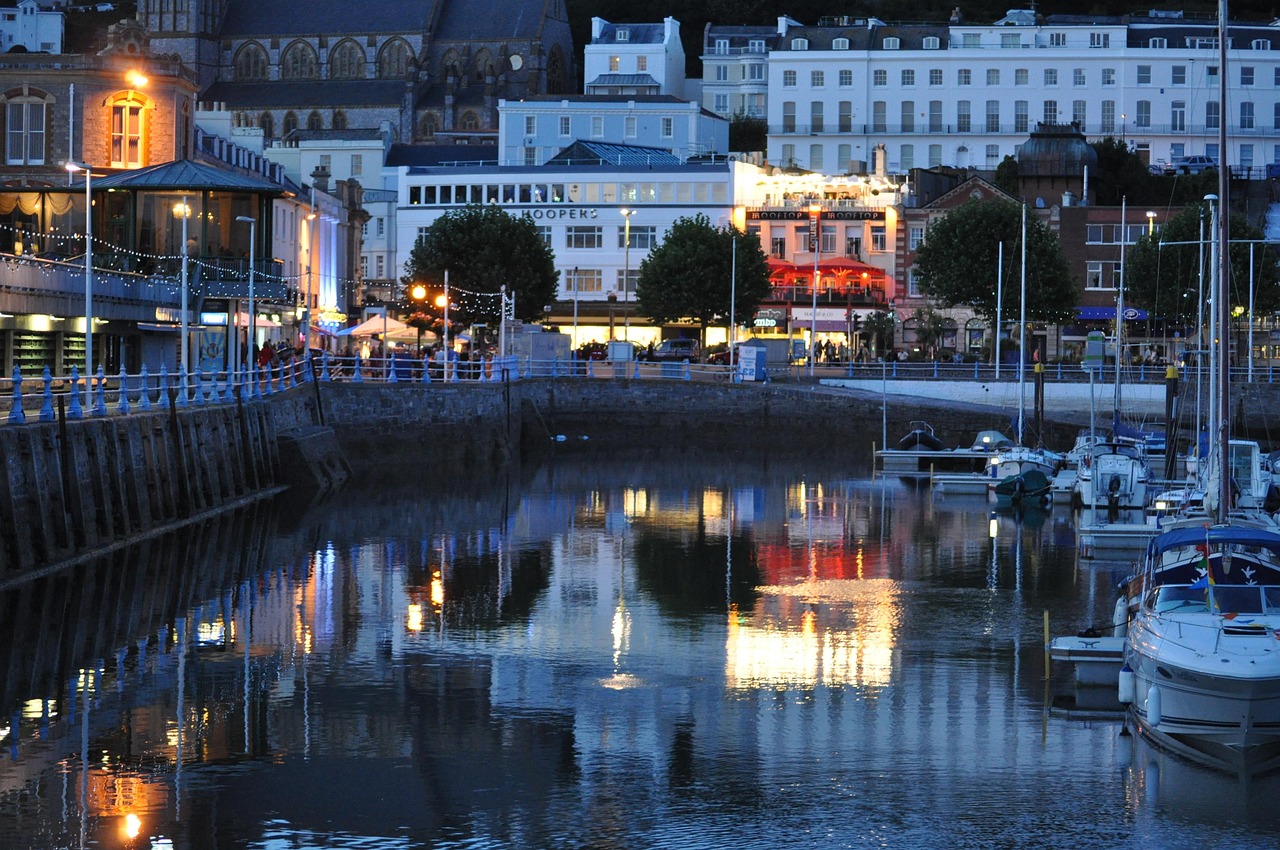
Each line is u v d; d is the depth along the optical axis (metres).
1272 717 64.81
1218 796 62.69
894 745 68.81
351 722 71.56
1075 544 122.38
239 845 57.59
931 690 77.31
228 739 69.00
